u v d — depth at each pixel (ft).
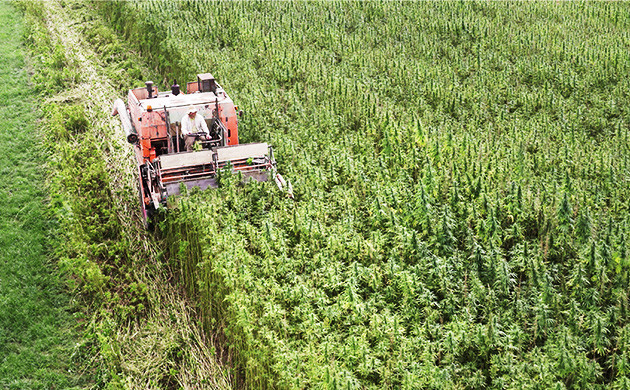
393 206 47.16
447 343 33.42
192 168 49.37
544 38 92.32
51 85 79.97
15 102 75.10
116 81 83.51
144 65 90.33
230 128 54.75
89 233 49.73
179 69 81.05
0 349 39.01
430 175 49.85
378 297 38.22
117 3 108.99
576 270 38.83
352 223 45.14
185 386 36.47
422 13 106.63
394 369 32.53
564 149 55.01
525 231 46.06
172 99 54.85
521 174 52.13
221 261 39.96
